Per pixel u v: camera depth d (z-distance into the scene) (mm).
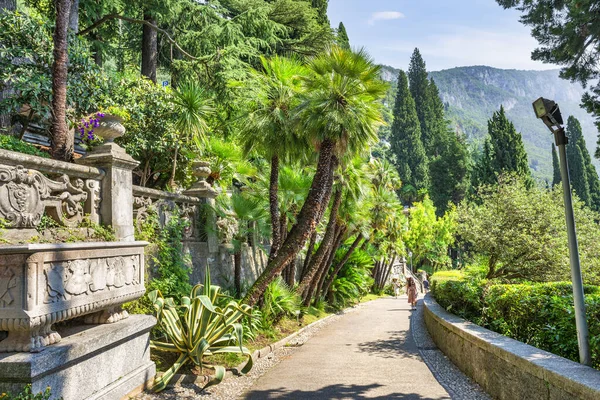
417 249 49188
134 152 9906
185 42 17359
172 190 11164
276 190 10477
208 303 6004
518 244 12266
